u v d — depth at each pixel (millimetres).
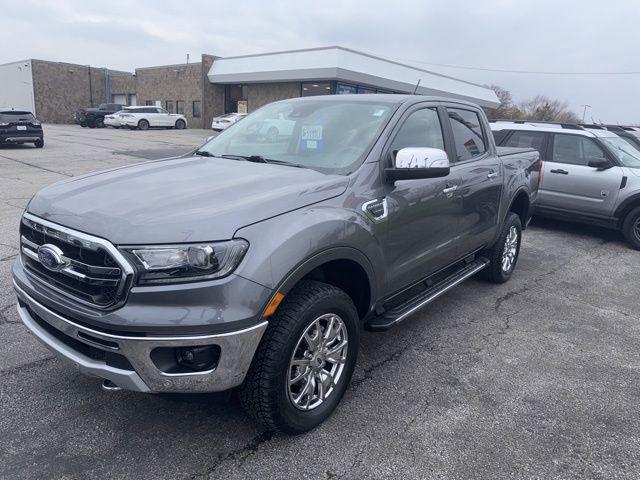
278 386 2637
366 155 3334
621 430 3107
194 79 38938
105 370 2453
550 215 8711
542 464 2770
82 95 45781
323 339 2924
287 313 2645
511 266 5812
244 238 2445
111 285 2385
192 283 2344
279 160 3594
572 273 6395
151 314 2314
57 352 2660
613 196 7887
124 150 20469
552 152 8617
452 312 4883
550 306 5176
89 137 27234
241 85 37969
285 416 2740
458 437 2971
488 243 5105
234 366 2453
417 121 3867
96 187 2973
